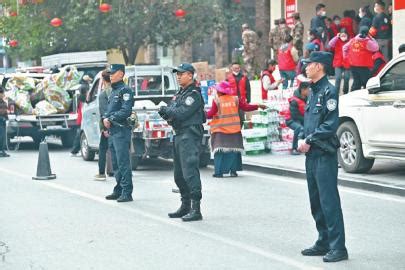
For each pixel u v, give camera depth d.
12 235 14.28
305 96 23.53
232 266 11.76
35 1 41.84
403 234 13.99
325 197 11.91
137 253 12.72
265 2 44.41
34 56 45.59
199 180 15.48
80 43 43.09
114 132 17.66
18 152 31.97
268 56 43.50
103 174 21.81
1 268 11.88
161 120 22.89
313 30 30.86
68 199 18.41
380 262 11.92
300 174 21.66
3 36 46.50
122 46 43.31
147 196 18.73
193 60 53.50
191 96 15.30
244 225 14.95
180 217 15.86
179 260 12.19
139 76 25.31
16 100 32.09
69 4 41.75
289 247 13.02
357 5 39.00
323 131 11.77
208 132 23.83
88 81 30.61
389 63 19.52
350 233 14.11
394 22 29.20
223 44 50.72
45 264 12.07
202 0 42.50
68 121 32.28
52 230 14.68
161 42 43.66
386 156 19.70
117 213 16.41
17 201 18.23
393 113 19.27
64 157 29.06
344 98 20.92
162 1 42.09
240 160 22.14
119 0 40.88
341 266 11.68
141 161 26.77
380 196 18.23
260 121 26.09
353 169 20.78
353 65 27.16
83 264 12.02
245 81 26.62
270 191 19.27
